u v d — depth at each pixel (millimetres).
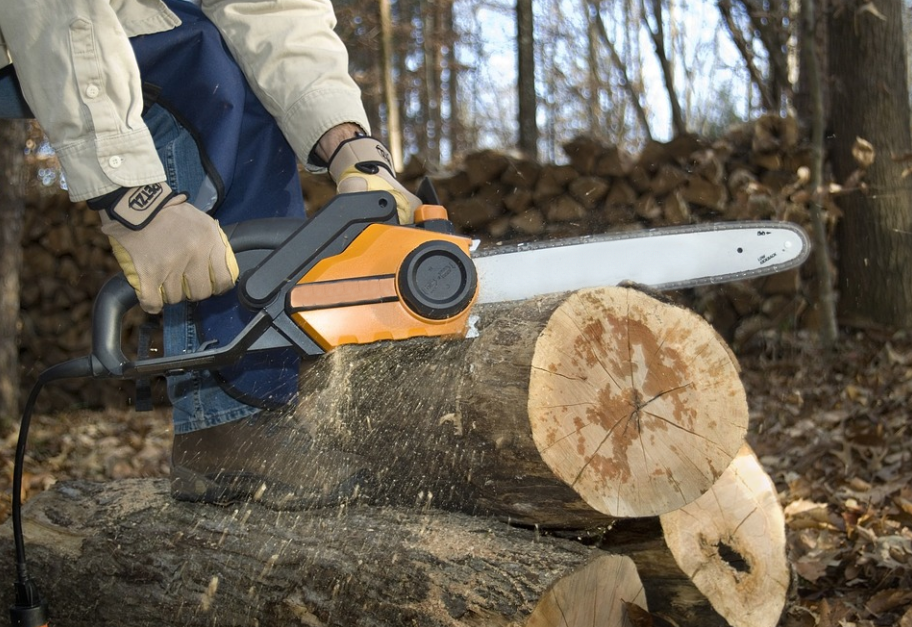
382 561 1533
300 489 1718
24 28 1506
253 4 1923
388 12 11570
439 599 1445
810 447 3824
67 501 2023
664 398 1596
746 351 6398
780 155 6398
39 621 1707
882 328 6328
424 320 1590
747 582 1908
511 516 1631
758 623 1897
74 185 1514
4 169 5703
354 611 1518
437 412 1589
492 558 1482
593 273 1896
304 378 1665
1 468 4414
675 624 1844
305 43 1938
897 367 5352
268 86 1918
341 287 1573
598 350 1537
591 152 6289
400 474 1703
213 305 1757
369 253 1599
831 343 6012
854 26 6484
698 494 1611
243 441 1765
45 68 1501
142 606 1754
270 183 1954
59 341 7105
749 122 6590
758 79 8148
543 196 6355
